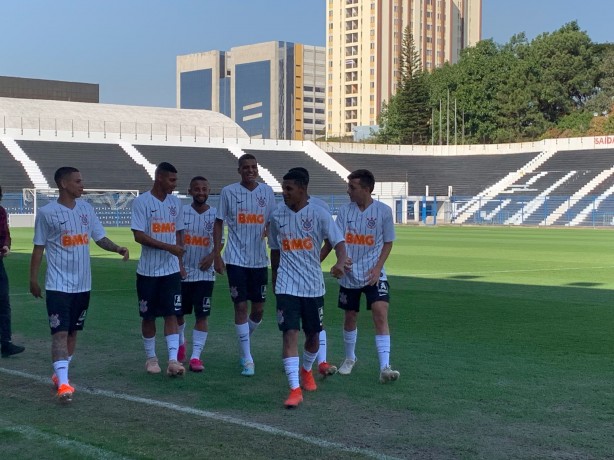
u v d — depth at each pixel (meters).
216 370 8.33
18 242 33.16
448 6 150.50
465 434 5.97
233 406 6.80
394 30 143.88
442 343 9.81
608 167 62.94
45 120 68.50
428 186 67.62
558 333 10.57
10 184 54.94
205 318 8.48
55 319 7.23
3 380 7.82
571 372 8.12
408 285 16.73
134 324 11.32
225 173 64.06
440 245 32.97
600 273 19.86
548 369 8.26
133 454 5.48
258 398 7.08
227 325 11.31
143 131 71.69
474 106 84.69
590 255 26.84
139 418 6.40
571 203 59.28
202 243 8.70
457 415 6.50
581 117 78.31
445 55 150.50
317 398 7.08
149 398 7.07
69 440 5.80
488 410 6.65
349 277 7.88
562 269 21.03
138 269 8.14
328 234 7.11
